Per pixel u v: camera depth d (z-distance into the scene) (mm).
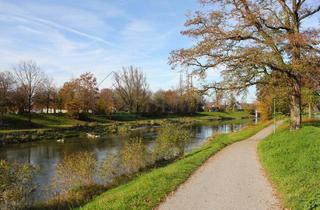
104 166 16766
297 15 22531
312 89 23828
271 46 21438
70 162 15305
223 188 10445
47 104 66938
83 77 70500
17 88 58719
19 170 12070
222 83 23500
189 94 24188
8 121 55094
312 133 18109
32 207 12086
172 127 24016
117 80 84812
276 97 25891
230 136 33781
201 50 22156
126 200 9047
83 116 71125
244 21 21547
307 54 20672
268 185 10703
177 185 11023
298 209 7633
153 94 96625
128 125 64250
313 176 9516
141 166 18547
